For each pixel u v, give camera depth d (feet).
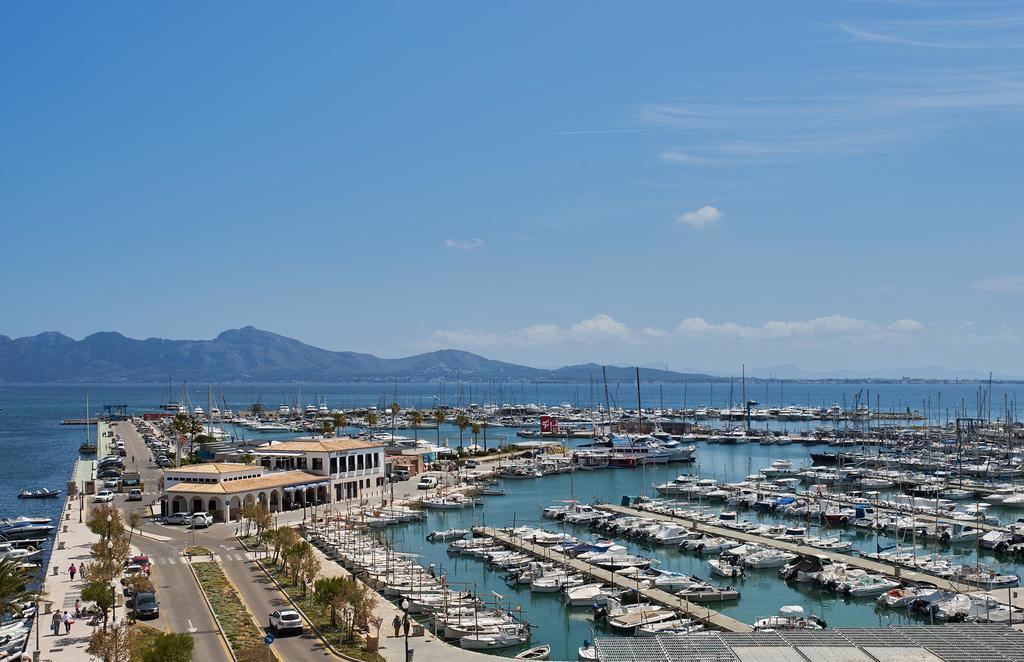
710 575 418.72
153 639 269.44
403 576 377.09
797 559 419.95
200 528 479.82
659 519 539.29
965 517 545.03
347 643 271.49
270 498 549.13
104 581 296.71
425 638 282.15
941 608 333.42
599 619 334.85
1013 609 325.42
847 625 334.24
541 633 326.24
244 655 257.55
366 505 586.86
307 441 643.45
